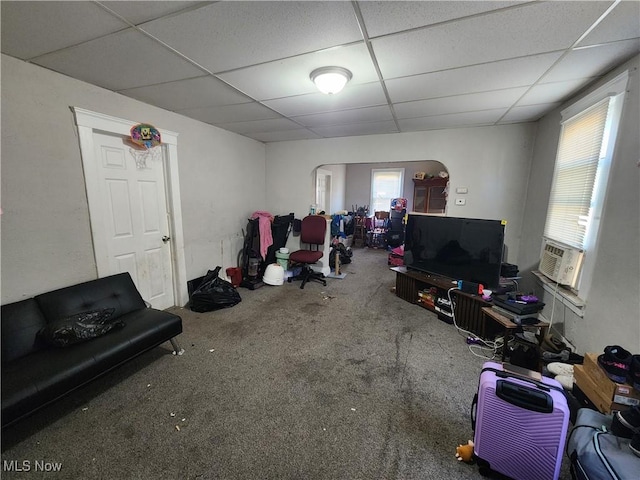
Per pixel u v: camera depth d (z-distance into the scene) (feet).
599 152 6.59
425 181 22.70
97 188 7.75
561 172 8.43
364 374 6.84
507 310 7.64
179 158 10.27
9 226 6.10
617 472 3.39
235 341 8.30
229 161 12.90
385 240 23.65
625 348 5.37
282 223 14.56
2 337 5.57
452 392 6.23
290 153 15.03
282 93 7.94
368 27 4.74
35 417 5.37
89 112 7.30
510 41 5.12
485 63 6.01
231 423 5.32
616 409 4.49
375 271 16.69
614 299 5.78
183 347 7.94
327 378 6.67
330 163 14.23
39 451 4.68
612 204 6.04
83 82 7.20
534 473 4.05
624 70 5.86
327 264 15.44
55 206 6.87
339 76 6.40
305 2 4.09
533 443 4.00
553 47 5.32
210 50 5.57
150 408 5.65
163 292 10.40
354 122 11.02
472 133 11.52
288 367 7.08
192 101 8.70
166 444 4.84
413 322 9.73
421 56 5.73
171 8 4.25
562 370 6.23
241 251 14.15
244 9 4.26
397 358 7.54
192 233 11.18
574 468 3.98
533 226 10.22
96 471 4.36
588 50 5.42
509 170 11.17
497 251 8.80
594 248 6.58
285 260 14.74
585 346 6.70
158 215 9.90
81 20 4.57
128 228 8.89
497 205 11.47
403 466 4.51
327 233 15.14
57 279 7.02
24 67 6.09
